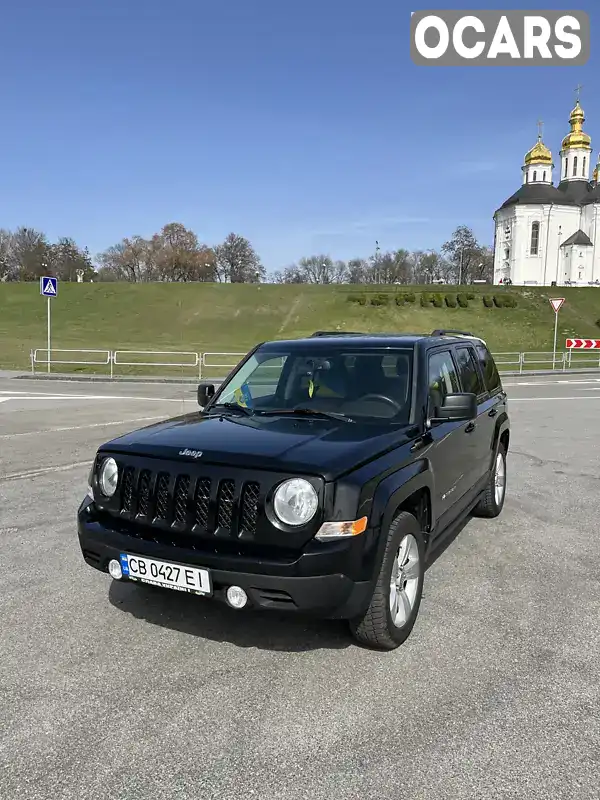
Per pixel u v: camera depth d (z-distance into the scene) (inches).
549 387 792.3
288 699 118.7
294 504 118.1
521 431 443.2
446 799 93.0
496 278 3373.5
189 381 821.2
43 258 4158.5
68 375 867.4
